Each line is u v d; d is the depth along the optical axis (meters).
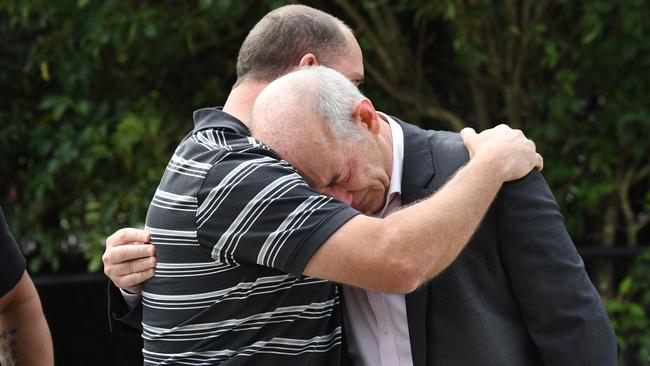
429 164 4.02
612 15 7.12
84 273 8.50
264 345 3.79
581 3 7.22
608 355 3.86
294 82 3.76
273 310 3.78
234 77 8.07
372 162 3.80
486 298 3.91
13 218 8.23
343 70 4.48
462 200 3.59
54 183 7.91
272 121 3.74
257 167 3.65
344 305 4.11
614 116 7.25
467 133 4.04
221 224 3.65
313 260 3.53
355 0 7.62
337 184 3.74
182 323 3.85
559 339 3.83
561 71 7.09
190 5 7.29
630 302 7.44
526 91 7.77
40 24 7.66
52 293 8.73
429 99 7.91
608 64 7.26
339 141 3.68
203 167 3.75
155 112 7.61
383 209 4.03
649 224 8.09
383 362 4.03
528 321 3.91
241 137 3.87
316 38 4.41
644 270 7.36
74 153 7.44
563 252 3.82
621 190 7.63
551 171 7.28
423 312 3.91
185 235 3.77
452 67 8.10
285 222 3.55
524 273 3.83
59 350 8.74
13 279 4.11
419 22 7.98
